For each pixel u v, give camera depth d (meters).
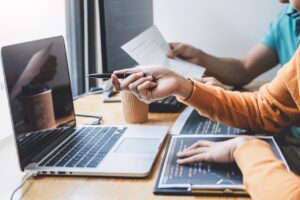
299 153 0.84
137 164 0.75
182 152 0.79
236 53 1.81
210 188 0.64
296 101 0.92
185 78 0.94
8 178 0.77
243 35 1.78
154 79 0.90
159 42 1.33
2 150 0.94
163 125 1.03
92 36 1.65
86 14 1.62
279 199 0.57
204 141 0.82
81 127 0.99
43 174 0.75
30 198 0.68
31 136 0.79
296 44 1.45
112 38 1.22
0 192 0.71
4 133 1.04
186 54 1.47
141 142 0.87
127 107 1.04
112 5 1.21
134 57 1.13
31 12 1.27
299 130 1.07
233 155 0.71
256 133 0.95
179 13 1.83
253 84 1.61
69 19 1.58
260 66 1.59
